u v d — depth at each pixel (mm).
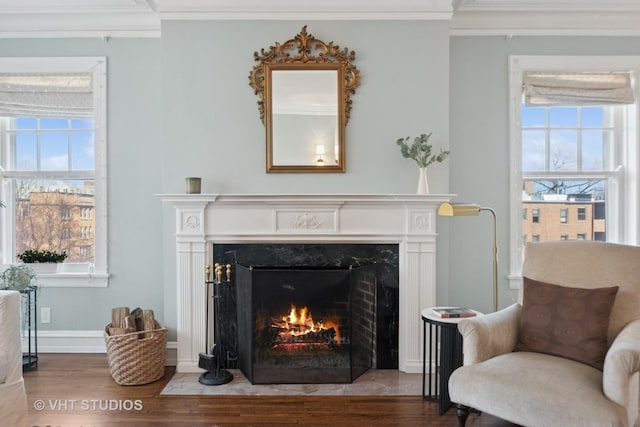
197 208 2889
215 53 2979
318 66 2973
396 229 2926
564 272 2244
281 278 2748
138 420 2289
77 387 2691
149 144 3260
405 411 2391
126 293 3285
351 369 2750
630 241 3293
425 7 2945
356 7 2949
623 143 3322
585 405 1611
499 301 3250
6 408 2094
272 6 2945
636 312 2039
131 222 3271
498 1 3008
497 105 3242
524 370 1819
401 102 2988
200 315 2918
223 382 2736
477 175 3236
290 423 2258
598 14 3160
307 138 2988
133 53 3246
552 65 3223
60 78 3281
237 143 2998
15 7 3057
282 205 2896
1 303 2123
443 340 2354
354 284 2783
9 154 3363
